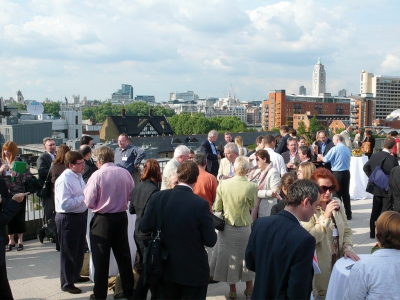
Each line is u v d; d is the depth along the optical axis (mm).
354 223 8422
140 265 5441
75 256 5215
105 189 4746
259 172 6039
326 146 10539
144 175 4945
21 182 6719
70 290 5180
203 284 3811
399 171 6027
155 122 112438
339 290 3645
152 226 3922
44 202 7098
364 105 173750
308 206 3123
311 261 2941
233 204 4832
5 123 42906
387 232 2969
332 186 4059
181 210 3787
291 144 8258
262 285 3082
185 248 3754
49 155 7145
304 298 2898
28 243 7293
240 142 9562
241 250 4848
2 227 4277
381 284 2865
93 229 4805
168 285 3830
